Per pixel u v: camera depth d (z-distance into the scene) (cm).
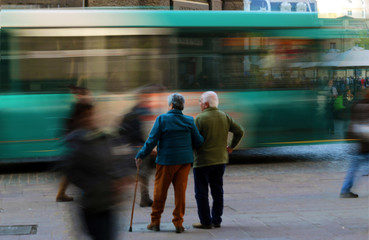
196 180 672
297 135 1255
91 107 444
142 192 800
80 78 1145
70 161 432
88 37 1152
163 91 1183
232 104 1227
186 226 687
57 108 1127
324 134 1267
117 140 465
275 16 1254
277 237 628
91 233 440
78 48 1148
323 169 1172
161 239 616
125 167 452
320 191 929
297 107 1257
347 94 1275
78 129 438
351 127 885
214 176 675
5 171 1158
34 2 1953
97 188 432
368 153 862
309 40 1267
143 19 1180
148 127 1140
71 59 1144
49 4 1989
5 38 1120
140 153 645
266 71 1246
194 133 650
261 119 1240
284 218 728
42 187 970
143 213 761
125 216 740
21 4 1939
